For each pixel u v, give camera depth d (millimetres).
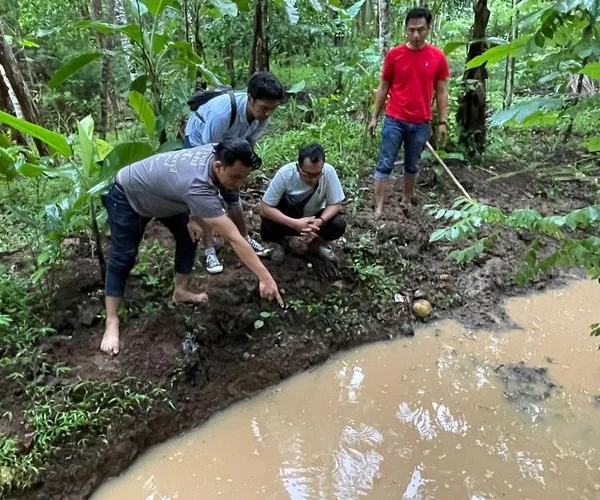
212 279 3918
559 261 1956
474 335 4113
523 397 3494
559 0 1690
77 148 4820
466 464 3018
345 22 7441
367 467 3025
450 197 5543
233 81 6852
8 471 2695
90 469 2893
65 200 3494
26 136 5586
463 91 6008
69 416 2947
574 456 3045
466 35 8984
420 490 2861
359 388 3648
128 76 7262
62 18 7816
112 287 3332
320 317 3998
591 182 5973
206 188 2912
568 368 3740
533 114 2059
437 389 3605
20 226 4484
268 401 3543
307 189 3951
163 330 3525
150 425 3170
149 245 4254
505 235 4965
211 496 2887
